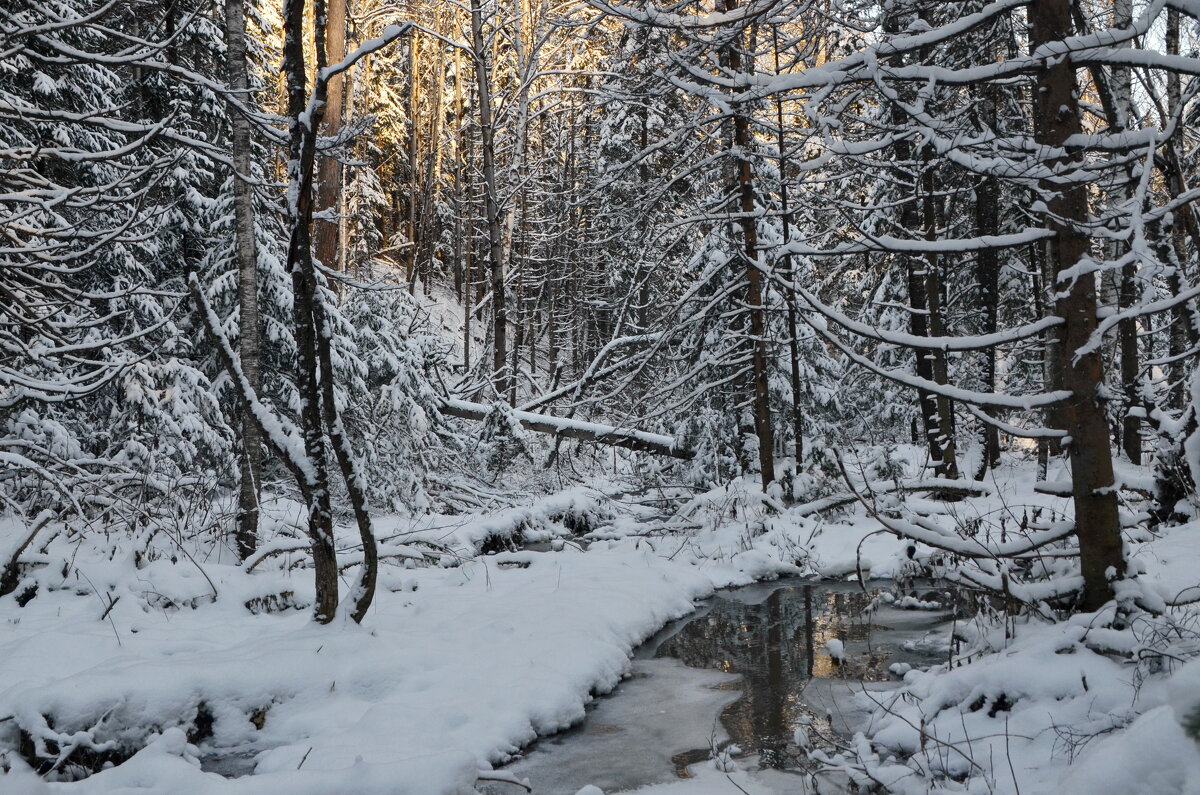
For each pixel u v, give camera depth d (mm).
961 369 17578
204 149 9117
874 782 4562
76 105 13391
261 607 7699
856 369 18938
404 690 5781
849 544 11562
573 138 29766
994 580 5715
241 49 9031
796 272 14117
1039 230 5227
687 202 17391
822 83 5246
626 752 5363
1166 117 5352
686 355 15562
